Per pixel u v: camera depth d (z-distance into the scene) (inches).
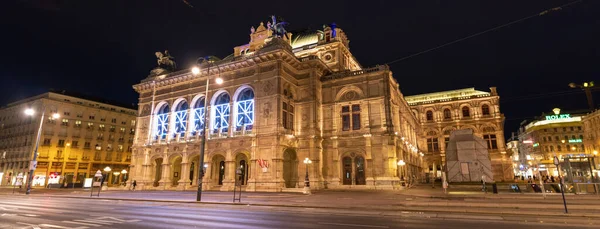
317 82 1758.1
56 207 789.2
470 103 2844.5
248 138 1611.7
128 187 1962.4
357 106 1675.7
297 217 592.7
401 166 1704.0
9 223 514.3
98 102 3115.2
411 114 2463.1
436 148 2871.6
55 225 493.4
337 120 1700.3
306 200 964.0
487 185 1279.5
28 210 709.9
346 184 1610.5
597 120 2760.8
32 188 2263.8
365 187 1524.4
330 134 1689.2
